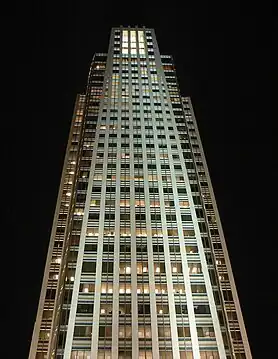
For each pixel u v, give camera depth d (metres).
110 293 78.94
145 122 118.06
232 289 94.62
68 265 82.94
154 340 73.19
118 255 85.25
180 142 113.19
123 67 139.12
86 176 101.69
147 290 80.12
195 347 73.25
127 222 91.75
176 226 91.81
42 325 87.56
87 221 91.19
